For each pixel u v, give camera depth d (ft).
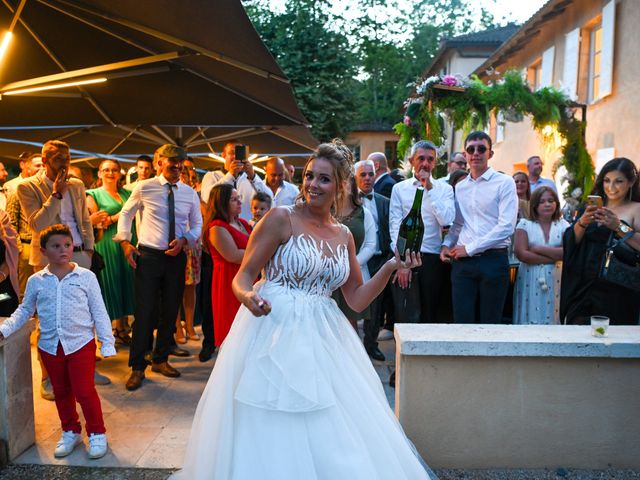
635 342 9.23
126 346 18.33
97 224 16.97
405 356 9.37
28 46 14.97
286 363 7.04
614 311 11.39
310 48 58.49
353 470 6.56
